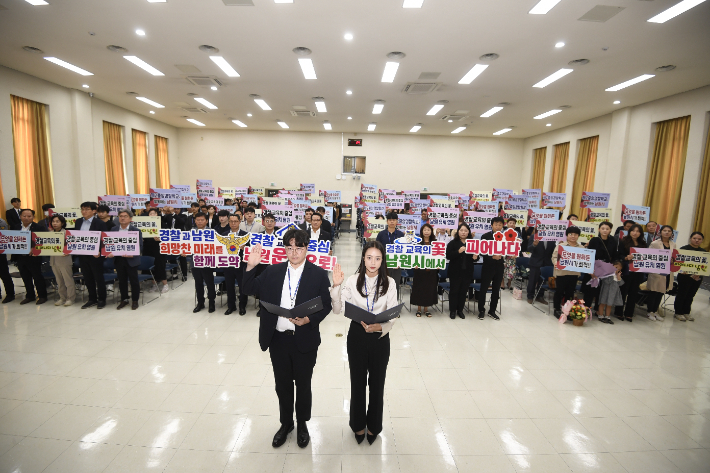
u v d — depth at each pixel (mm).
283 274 2418
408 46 6258
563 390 3393
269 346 2449
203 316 5090
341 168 16844
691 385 3539
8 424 2711
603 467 2449
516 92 8992
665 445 2682
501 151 16875
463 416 2959
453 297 5191
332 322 4914
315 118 13305
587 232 6395
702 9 4758
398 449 2562
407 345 4301
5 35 6156
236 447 2533
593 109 10742
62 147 9602
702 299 6602
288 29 5684
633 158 10375
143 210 8781
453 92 9125
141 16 5348
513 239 4973
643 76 7574
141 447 2508
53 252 5094
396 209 9844
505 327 4965
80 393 3135
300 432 2566
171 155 15953
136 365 3639
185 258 6941
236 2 4859
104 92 10070
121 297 5375
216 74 8148
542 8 4844
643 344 4496
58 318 4883
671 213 9211
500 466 2430
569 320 5246
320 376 3518
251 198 10977
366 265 2438
